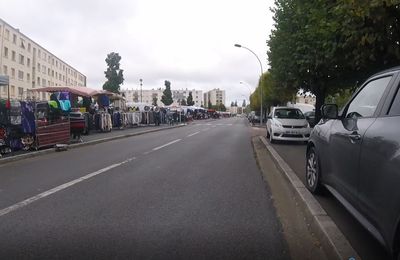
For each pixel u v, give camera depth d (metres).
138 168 10.77
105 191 7.74
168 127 37.44
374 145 4.13
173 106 56.16
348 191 5.01
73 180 8.92
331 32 10.37
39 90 25.17
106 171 10.23
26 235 5.11
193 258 4.36
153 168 10.80
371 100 4.95
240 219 5.87
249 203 6.86
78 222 5.67
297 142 19.52
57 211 6.27
